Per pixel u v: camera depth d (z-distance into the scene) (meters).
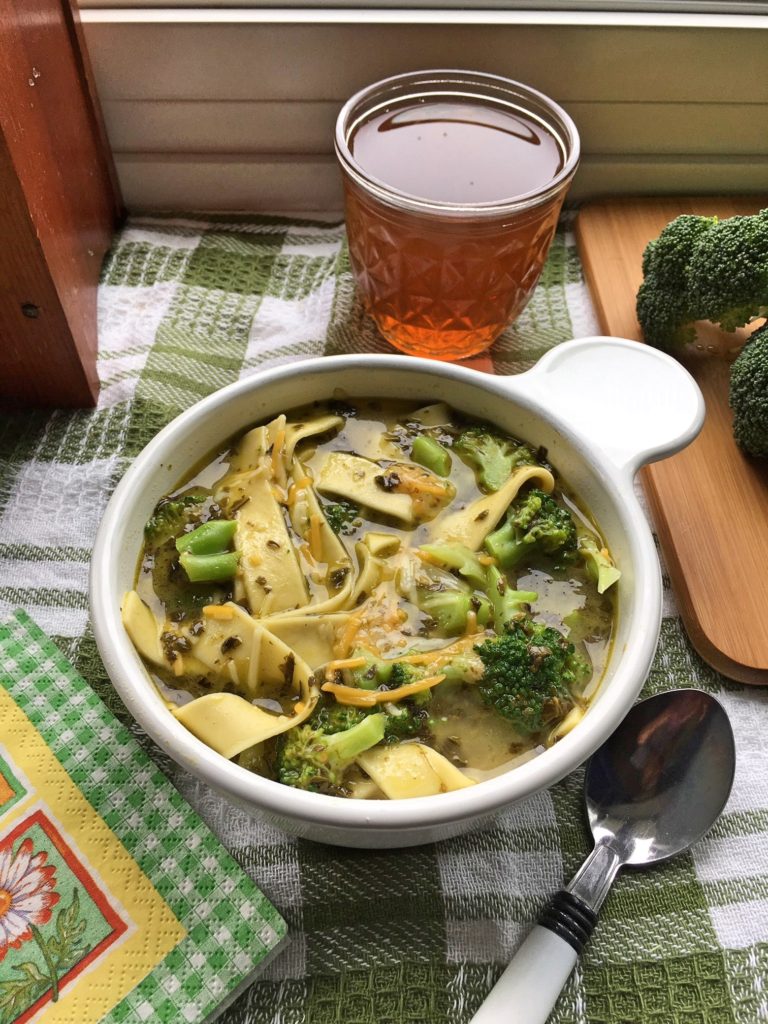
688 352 0.34
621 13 0.35
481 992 0.22
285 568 0.24
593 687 0.23
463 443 0.27
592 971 0.22
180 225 0.39
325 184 0.39
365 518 0.26
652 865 0.24
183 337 0.35
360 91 0.33
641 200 0.40
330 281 0.37
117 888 0.22
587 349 0.27
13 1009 0.21
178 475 0.26
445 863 0.24
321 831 0.19
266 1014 0.21
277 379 0.26
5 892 0.22
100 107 0.35
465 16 0.34
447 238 0.29
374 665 0.23
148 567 0.24
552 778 0.19
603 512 0.25
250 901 0.22
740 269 0.31
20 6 0.27
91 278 0.35
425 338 0.34
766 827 0.24
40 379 0.32
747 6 0.35
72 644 0.27
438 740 0.22
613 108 0.37
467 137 0.33
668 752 0.25
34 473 0.31
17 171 0.26
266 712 0.23
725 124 0.38
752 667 0.26
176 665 0.23
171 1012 0.21
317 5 0.34
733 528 0.29
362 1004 0.22
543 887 0.23
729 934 0.23
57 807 0.23
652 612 0.22
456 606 0.24
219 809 0.24
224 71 0.35
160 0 0.33
